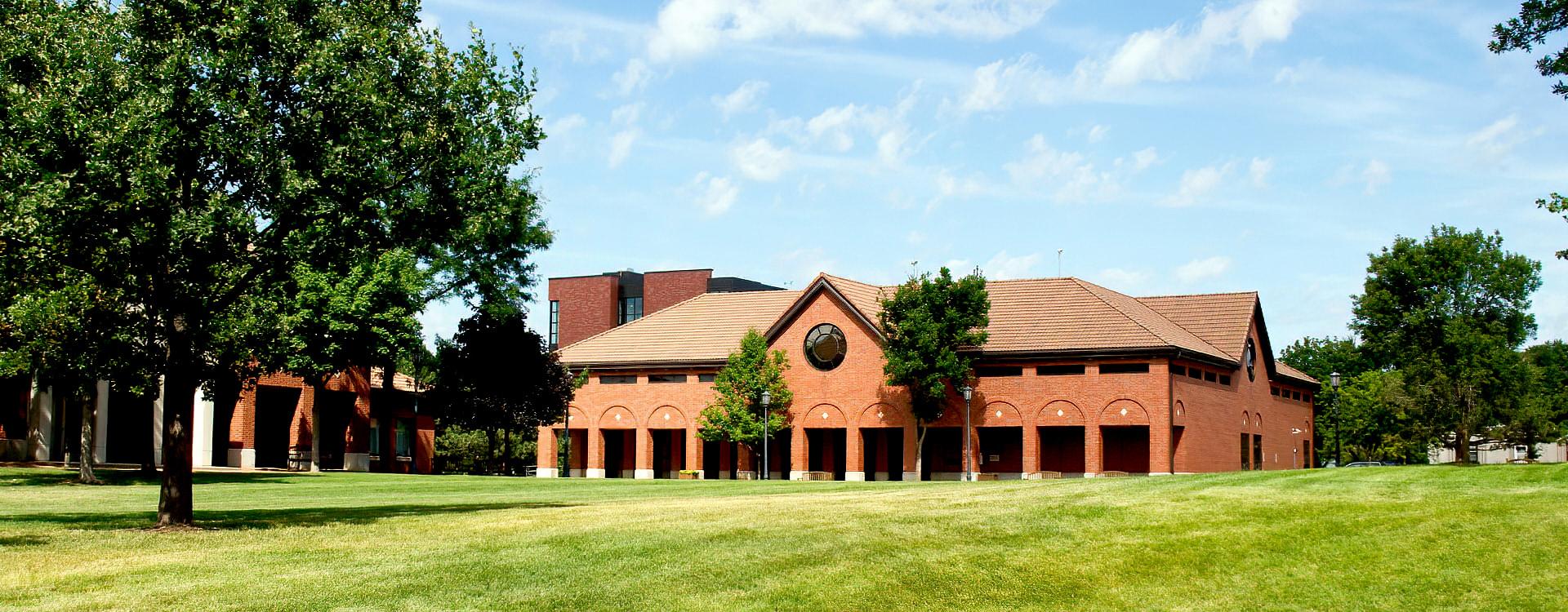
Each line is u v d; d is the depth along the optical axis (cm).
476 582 1550
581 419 6512
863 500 2462
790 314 6072
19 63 1934
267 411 6166
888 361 5672
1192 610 1650
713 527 1952
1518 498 2241
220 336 2288
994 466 5819
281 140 2002
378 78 2072
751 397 5947
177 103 1917
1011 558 1816
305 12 2053
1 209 1822
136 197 1827
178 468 2077
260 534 1923
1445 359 6800
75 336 2727
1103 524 2072
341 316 4419
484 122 2192
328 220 2036
